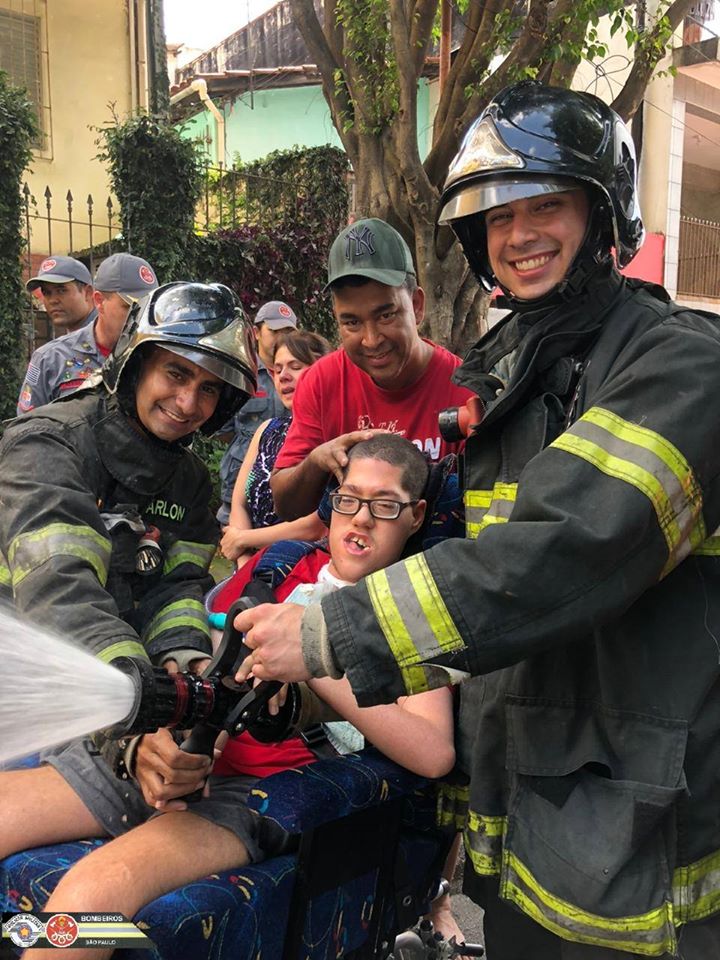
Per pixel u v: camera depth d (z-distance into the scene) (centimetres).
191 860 148
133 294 408
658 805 129
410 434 261
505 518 150
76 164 932
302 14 558
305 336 364
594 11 475
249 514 338
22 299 668
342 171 855
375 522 178
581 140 143
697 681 135
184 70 1565
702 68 980
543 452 131
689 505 128
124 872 141
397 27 485
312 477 235
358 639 125
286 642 129
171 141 726
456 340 534
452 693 180
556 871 137
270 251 819
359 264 237
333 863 154
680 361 130
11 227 659
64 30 917
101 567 163
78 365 418
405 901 177
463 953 211
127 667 130
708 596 139
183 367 177
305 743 178
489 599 122
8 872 159
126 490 185
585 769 141
